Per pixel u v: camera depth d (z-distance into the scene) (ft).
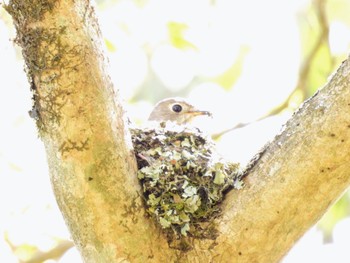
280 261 31.14
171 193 31.04
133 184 30.60
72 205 30.19
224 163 32.76
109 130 29.94
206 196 31.40
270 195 30.55
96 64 29.60
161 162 32.58
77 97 29.50
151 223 30.81
